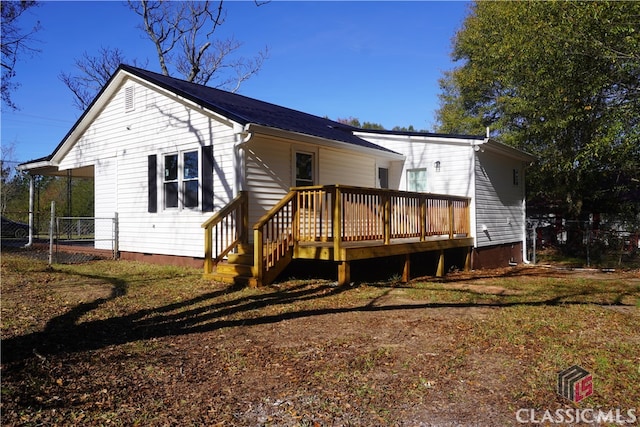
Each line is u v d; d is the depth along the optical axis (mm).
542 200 21344
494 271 12570
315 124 13141
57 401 3311
